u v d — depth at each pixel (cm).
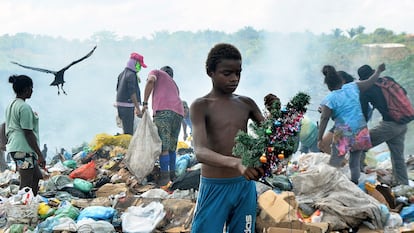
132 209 562
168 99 720
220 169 346
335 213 544
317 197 579
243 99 364
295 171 676
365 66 714
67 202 601
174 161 736
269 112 327
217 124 348
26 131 604
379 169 738
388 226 543
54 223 530
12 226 537
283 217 514
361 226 542
